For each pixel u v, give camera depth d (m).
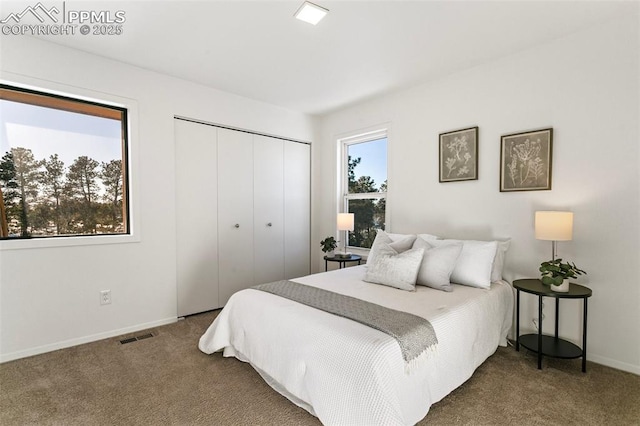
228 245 3.55
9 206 2.42
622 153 2.13
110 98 2.70
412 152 3.35
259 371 2.04
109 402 1.79
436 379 1.65
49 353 2.40
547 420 1.63
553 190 2.43
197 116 3.24
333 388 1.47
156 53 2.60
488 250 2.46
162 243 3.03
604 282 2.22
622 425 1.59
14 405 1.76
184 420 1.65
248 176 3.72
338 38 2.37
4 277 2.28
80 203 2.71
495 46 2.49
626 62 2.11
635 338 2.11
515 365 2.20
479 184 2.85
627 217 2.12
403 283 2.34
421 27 2.22
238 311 2.22
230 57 2.67
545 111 2.46
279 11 2.04
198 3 1.96
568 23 2.18
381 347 1.44
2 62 2.25
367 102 3.79
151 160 2.95
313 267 4.43
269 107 3.86
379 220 3.87
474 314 2.03
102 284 2.69
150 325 2.95
